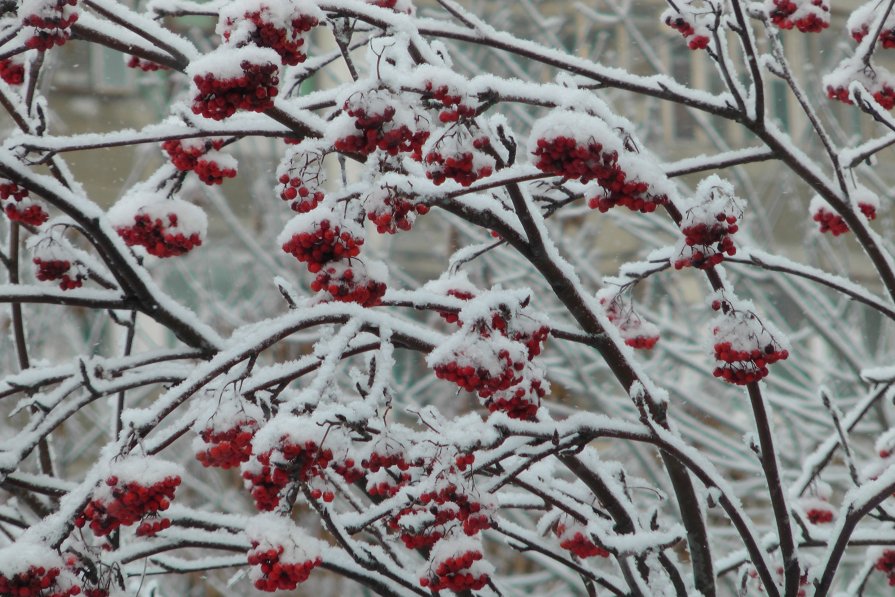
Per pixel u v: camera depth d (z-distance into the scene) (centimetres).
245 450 588
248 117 691
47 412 675
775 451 663
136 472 526
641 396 611
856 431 1429
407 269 2138
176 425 592
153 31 652
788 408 1405
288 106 621
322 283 550
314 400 552
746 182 1523
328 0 588
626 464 1680
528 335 560
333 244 542
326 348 636
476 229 1490
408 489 593
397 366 1959
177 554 1577
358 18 596
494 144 602
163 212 673
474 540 589
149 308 679
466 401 1772
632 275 670
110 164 2042
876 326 1878
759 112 674
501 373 530
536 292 1508
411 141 545
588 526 620
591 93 579
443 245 1948
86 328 1684
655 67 1490
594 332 653
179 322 687
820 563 679
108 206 2036
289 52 551
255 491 541
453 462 559
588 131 526
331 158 1958
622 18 1498
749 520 656
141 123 2161
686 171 684
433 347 618
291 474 519
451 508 564
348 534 655
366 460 613
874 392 784
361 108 525
